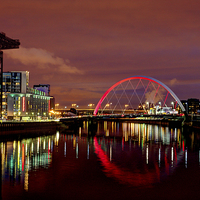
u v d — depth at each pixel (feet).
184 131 508.94
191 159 217.15
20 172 172.35
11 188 142.20
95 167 187.32
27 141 317.63
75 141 331.36
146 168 185.47
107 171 176.55
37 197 130.82
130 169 182.29
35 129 418.31
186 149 271.49
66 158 217.56
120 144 307.37
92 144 303.89
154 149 270.26
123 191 139.44
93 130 533.55
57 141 326.85
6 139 333.01
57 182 152.56
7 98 609.42
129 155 234.17
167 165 195.00
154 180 157.48
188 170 180.34
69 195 133.59
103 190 140.67
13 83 619.67
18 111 608.60
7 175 165.37
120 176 165.37
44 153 239.09
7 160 207.41
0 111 414.82
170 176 165.68
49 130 457.27
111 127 652.07
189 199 129.90
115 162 204.03
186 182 153.89
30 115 633.61
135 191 139.64
